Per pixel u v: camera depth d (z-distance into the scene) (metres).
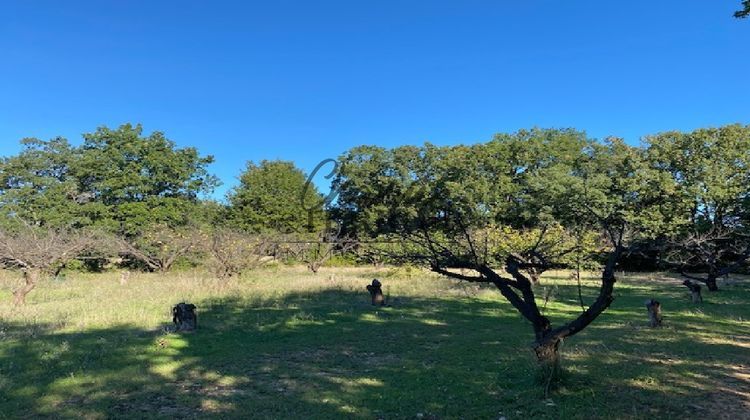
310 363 7.57
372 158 35.56
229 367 7.31
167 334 9.48
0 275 18.38
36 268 13.92
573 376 6.53
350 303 14.31
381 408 5.49
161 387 6.28
